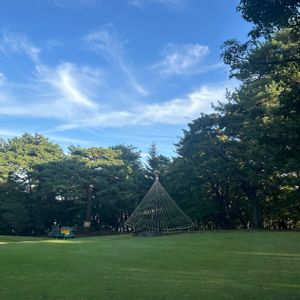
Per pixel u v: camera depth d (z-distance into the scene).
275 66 11.90
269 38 10.62
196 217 44.38
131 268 13.48
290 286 9.97
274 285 10.11
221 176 36.16
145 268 13.41
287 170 30.36
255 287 9.89
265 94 31.58
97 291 9.80
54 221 54.19
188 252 17.83
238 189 40.16
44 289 10.17
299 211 40.59
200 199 42.19
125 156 55.31
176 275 11.87
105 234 44.62
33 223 51.34
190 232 33.88
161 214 37.12
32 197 51.19
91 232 47.38
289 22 10.06
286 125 15.71
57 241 28.59
